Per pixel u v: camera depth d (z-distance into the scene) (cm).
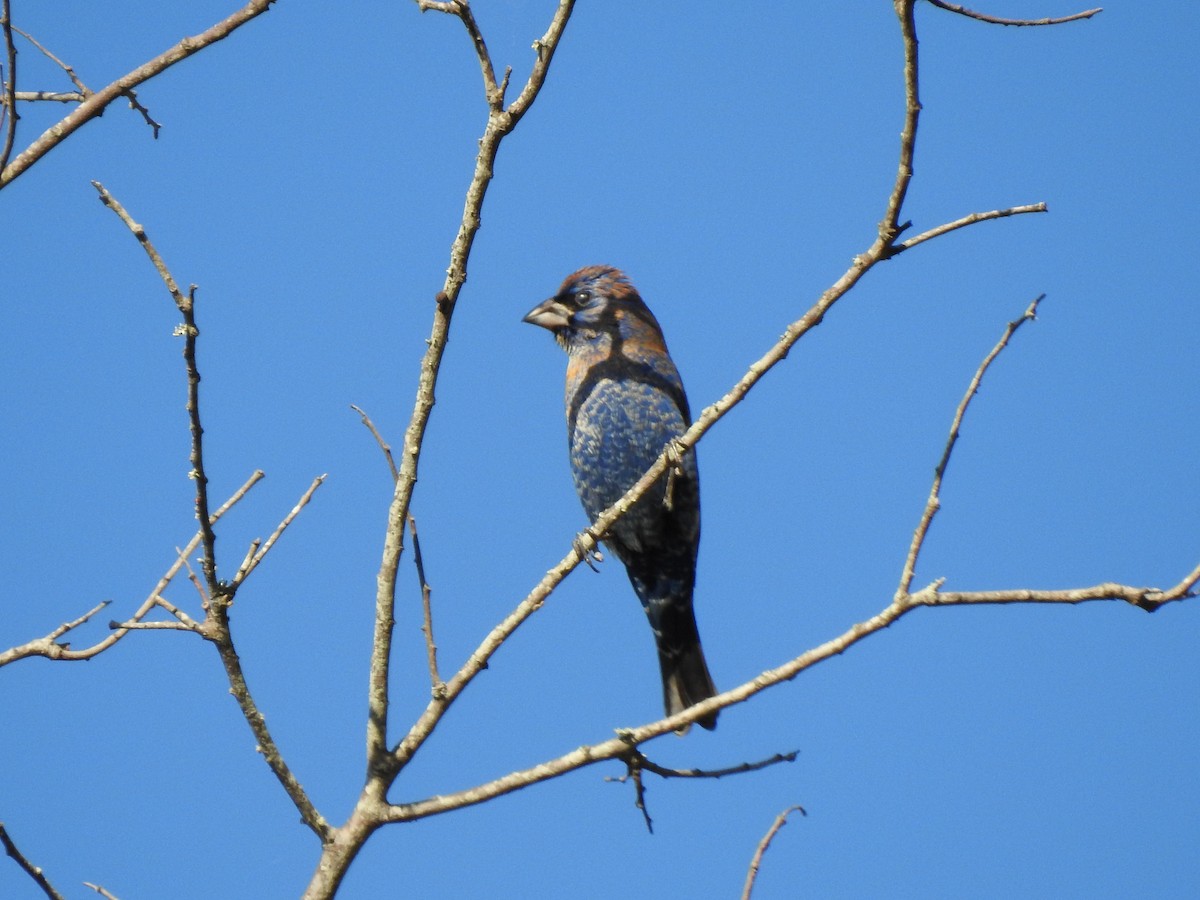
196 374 901
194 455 915
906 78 921
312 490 995
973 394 886
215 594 939
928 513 875
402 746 942
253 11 975
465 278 996
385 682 964
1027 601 852
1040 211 935
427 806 916
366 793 927
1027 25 943
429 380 1002
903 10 902
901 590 870
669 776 948
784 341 1020
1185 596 824
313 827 916
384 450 1009
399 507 991
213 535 936
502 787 914
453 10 978
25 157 937
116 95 956
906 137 929
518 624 980
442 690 956
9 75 923
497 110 984
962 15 938
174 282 895
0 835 848
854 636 870
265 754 927
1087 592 843
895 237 962
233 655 939
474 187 989
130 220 890
